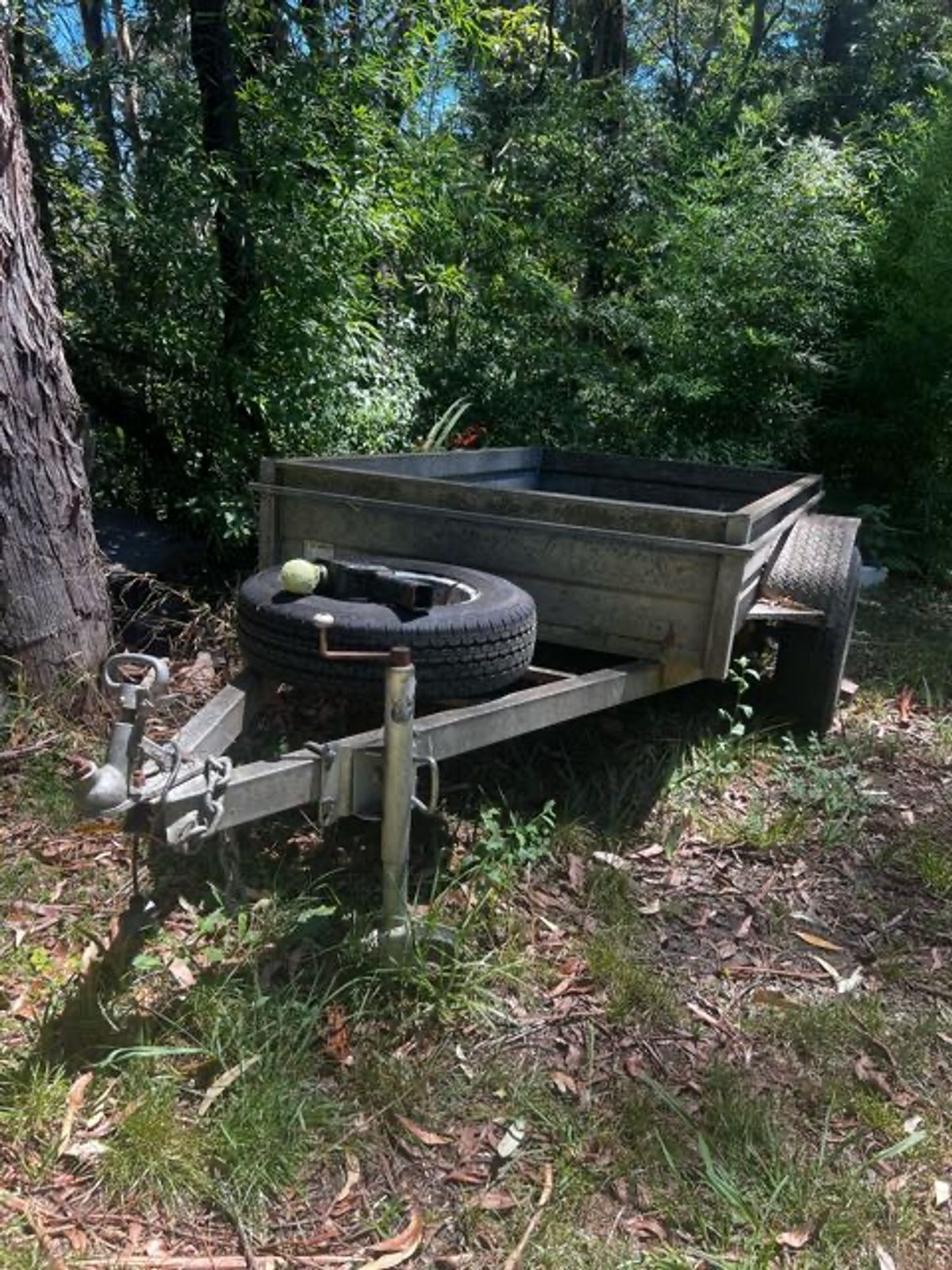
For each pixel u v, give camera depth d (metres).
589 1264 2.00
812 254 7.80
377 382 6.18
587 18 12.64
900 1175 2.26
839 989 2.86
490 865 3.05
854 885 3.37
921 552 7.76
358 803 2.53
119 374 5.66
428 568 3.27
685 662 3.23
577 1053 2.53
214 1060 2.35
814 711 4.22
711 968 2.91
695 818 3.62
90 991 2.48
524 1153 2.24
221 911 2.68
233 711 2.78
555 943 2.93
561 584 3.38
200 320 5.43
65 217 5.39
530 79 10.84
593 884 3.16
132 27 7.68
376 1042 2.48
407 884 2.87
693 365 8.02
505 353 8.30
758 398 7.98
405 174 6.46
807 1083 2.50
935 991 2.88
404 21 6.92
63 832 3.21
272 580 3.12
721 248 7.90
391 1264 1.97
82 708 3.73
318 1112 2.26
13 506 3.51
